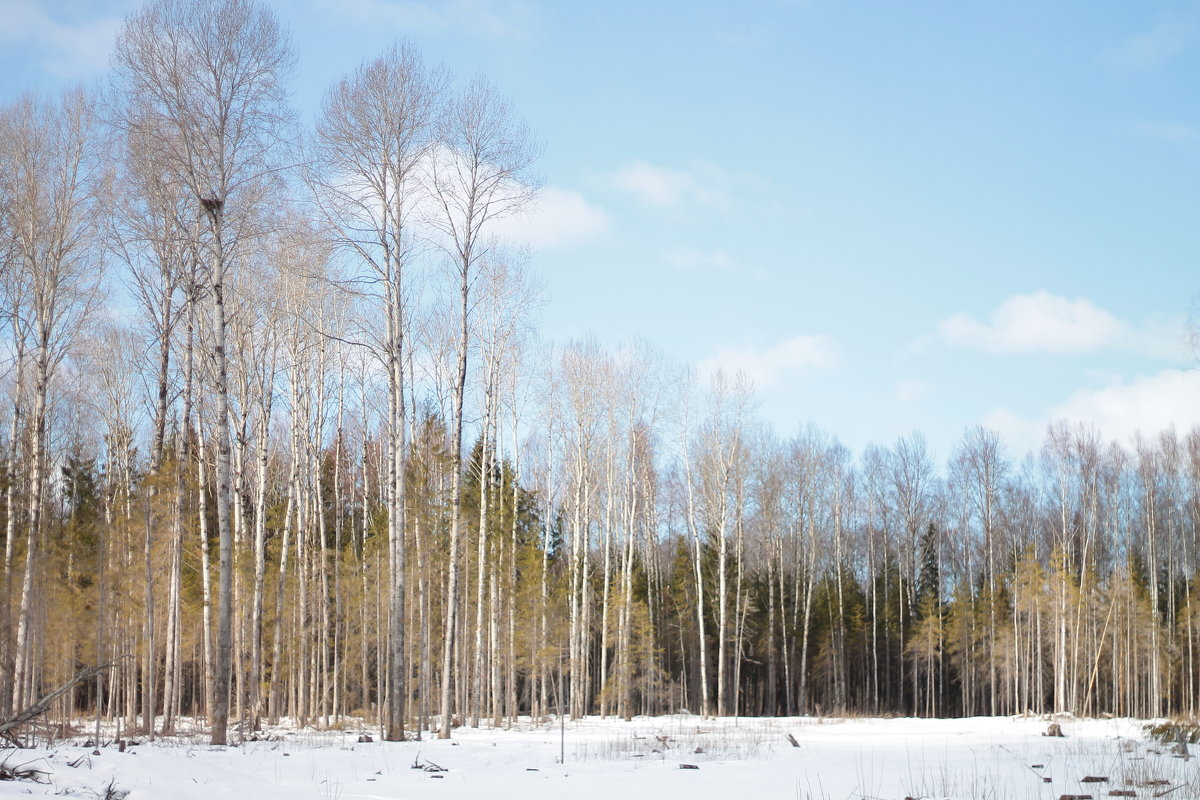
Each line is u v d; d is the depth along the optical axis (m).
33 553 26.62
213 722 20.92
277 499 43.28
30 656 28.73
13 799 11.41
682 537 67.12
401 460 25.56
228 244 23.47
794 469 69.44
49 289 27.17
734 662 66.06
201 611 36.94
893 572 74.00
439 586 38.31
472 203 27.88
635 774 17.20
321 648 42.88
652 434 50.12
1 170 26.80
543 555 43.16
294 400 34.53
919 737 28.19
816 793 14.49
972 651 62.44
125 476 38.16
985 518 66.94
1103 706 60.66
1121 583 55.03
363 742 23.59
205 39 22.75
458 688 41.28
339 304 35.16
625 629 45.62
